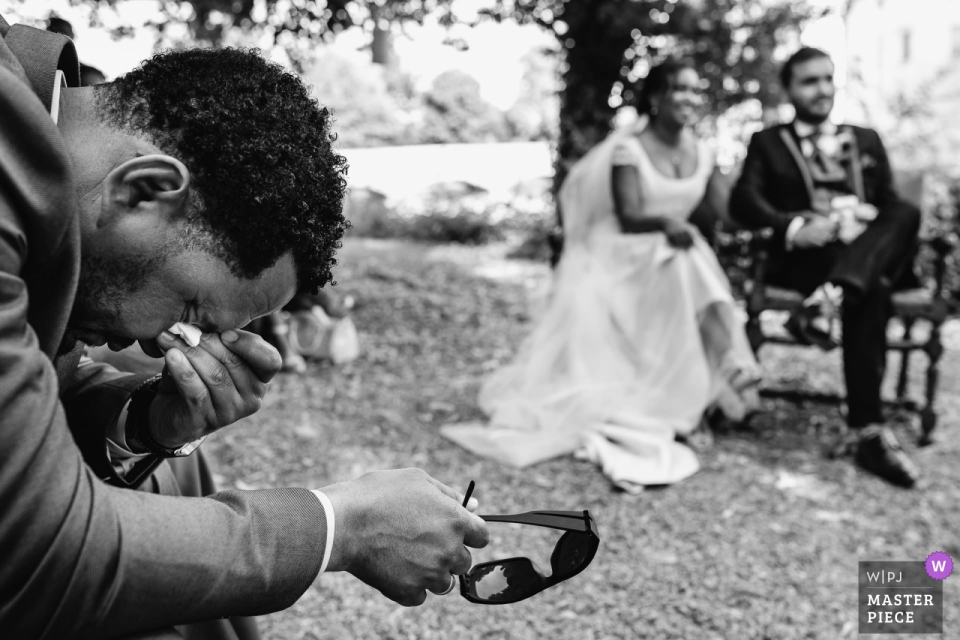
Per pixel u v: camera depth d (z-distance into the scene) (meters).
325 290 4.89
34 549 0.78
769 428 4.13
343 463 3.49
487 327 6.02
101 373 1.29
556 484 3.38
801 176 4.04
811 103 4.03
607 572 2.71
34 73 0.94
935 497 3.41
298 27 6.38
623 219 4.00
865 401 3.77
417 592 1.06
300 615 2.38
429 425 3.98
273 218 0.92
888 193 4.11
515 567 1.27
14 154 0.82
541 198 10.70
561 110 6.75
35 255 0.85
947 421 4.34
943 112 9.30
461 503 1.15
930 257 6.06
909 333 4.38
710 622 2.45
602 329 3.91
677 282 3.84
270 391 4.32
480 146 15.23
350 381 4.57
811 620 2.49
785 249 3.97
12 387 0.77
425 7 6.50
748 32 6.62
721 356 4.00
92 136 0.93
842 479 3.55
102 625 0.83
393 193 11.85
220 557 0.88
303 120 0.97
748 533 3.02
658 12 6.30
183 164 0.91
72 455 0.82
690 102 3.96
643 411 3.78
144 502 0.87
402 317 6.18
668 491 3.35
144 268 0.93
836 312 3.83
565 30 6.52
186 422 1.10
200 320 0.99
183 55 0.97
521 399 3.93
